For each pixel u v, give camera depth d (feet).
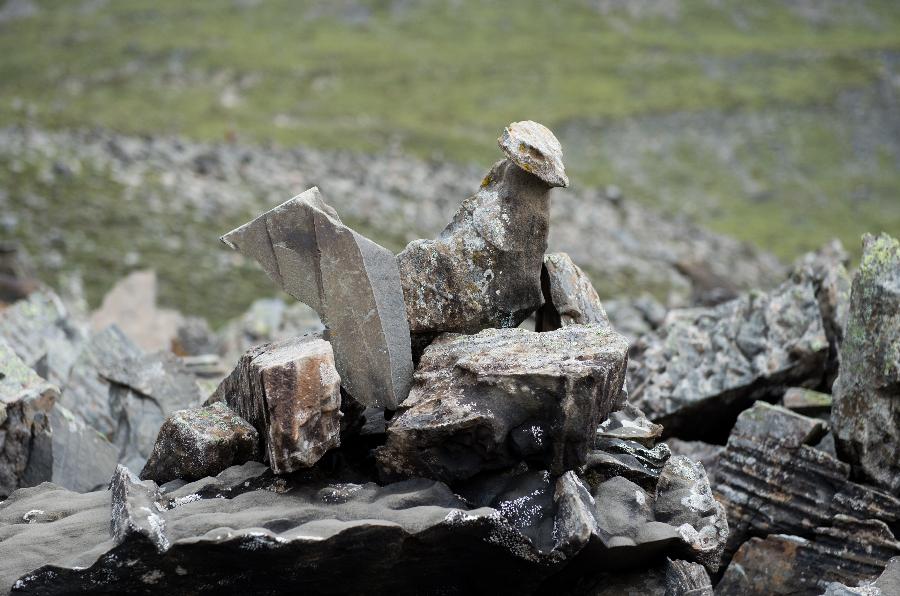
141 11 302.66
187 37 281.95
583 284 27.37
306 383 22.09
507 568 21.89
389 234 126.31
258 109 233.35
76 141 145.59
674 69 274.77
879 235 28.04
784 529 27.99
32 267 95.66
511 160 25.29
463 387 22.75
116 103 229.25
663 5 323.57
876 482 27.32
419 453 22.65
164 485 23.36
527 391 21.90
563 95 256.11
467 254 25.44
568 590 23.07
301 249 24.07
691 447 32.76
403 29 302.45
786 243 178.91
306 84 253.65
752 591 27.12
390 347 24.03
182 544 19.92
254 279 113.80
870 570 25.95
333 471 24.22
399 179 156.15
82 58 263.90
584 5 323.57
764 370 34.40
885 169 224.12
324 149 187.32
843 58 280.51
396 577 21.98
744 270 134.72
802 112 247.70
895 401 26.81
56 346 40.11
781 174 218.38
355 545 20.49
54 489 24.82
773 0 328.70
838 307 34.81
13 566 20.36
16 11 301.02
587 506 21.68
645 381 36.42
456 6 319.88
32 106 197.26
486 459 22.38
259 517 20.95
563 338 23.54
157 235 118.52
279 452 22.06
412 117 234.17
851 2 330.95
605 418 23.08
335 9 312.09
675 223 162.40
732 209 199.82
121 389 36.45
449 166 176.45
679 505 23.38
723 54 285.84
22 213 117.39
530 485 22.08
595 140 229.04
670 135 233.55
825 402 32.32
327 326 24.31
